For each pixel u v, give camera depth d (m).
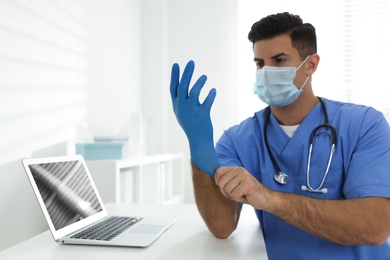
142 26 2.88
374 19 2.63
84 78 2.04
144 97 2.88
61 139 1.78
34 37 1.57
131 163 1.88
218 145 1.28
